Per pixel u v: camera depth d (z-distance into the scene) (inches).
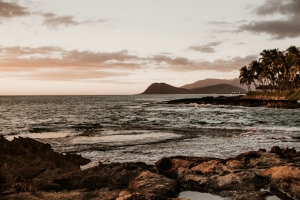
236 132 1011.9
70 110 3061.0
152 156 593.3
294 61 3289.9
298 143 749.3
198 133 988.6
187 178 314.0
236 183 289.4
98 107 3784.5
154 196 228.8
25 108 3538.4
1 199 242.1
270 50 3831.2
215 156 587.2
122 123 1491.1
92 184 300.2
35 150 514.0
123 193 253.6
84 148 700.0
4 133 1091.3
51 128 1275.8
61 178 307.0
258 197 251.8
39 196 255.0
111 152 644.1
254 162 388.2
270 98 3954.2
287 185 271.9
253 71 4291.3
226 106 3636.8
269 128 1155.9
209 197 270.4
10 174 348.5
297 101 3142.2
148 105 4350.4
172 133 997.2
